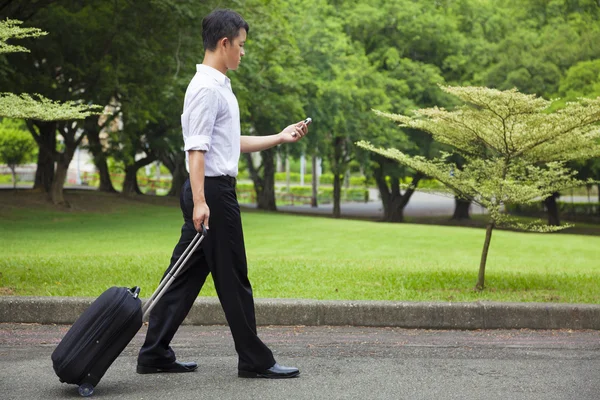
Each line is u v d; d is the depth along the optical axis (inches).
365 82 1551.4
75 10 1045.2
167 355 203.3
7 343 243.9
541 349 242.5
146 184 2573.8
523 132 370.6
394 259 605.6
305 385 192.9
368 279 408.2
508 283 412.2
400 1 1660.9
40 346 239.8
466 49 1688.0
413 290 369.1
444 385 195.3
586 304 287.0
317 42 1491.1
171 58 983.6
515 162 399.5
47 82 998.4
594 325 281.6
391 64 1621.6
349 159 1754.4
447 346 246.4
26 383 193.0
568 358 229.0
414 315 280.4
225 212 194.5
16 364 213.8
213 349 236.8
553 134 368.5
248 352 197.9
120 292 184.4
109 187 1600.6
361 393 186.2
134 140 1443.2
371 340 255.3
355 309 281.6
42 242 714.8
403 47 1675.7
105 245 698.2
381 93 1528.1
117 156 1364.4
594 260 655.8
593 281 429.1
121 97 1101.1
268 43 1074.7
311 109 1489.9
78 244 703.1
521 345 248.7
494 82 1539.1
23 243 697.0
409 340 256.4
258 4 968.3
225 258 195.2
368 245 778.2
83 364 178.4
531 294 365.7
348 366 214.8
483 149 411.2
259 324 280.7
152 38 984.3
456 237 887.7
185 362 208.7
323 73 1499.8
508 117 366.0
